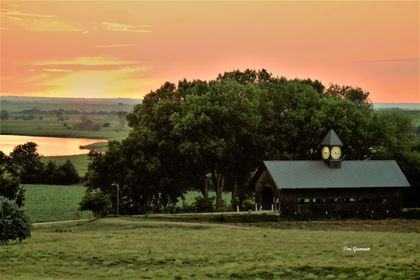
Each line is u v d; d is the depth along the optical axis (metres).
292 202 124.94
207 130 138.62
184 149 135.12
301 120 147.62
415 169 142.50
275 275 66.44
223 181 148.50
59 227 108.62
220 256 76.25
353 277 65.12
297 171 127.81
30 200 185.12
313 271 67.88
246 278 65.94
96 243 85.69
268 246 83.88
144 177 137.12
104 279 64.94
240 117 139.62
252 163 146.25
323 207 126.75
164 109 147.88
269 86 164.88
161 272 68.25
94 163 140.12
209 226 108.44
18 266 71.12
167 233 97.38
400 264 69.12
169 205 146.38
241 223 118.25
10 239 86.06
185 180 147.88
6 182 131.00
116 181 137.50
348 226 117.25
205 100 141.38
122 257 75.69
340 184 127.12
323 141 131.62
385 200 130.75
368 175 130.38
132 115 160.50
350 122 148.25
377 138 152.50
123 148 139.62
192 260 74.50
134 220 115.12
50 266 71.38
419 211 129.62
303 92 155.00
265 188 133.50
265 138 143.38
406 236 95.88
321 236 95.00
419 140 168.00
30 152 141.25
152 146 140.50
